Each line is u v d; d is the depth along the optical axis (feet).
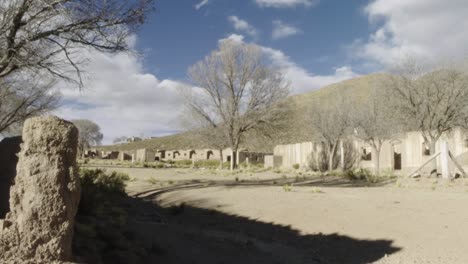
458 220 36.01
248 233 39.01
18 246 15.47
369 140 107.24
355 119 107.65
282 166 150.92
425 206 43.09
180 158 253.65
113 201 44.04
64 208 16.15
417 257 28.81
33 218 15.67
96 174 53.88
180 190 65.67
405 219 37.68
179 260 25.91
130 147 409.08
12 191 16.07
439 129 88.53
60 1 37.68
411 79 91.71
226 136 139.03
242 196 55.36
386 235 34.22
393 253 30.14
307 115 137.39
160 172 114.52
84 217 26.25
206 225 43.01
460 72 86.12
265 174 111.55
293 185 75.46
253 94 137.69
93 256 20.59
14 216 16.02
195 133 144.77
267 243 35.45
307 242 34.99
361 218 39.40
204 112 143.64
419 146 99.66
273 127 139.44
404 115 94.53
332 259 30.55
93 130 304.91
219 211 48.03
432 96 88.48
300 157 140.97
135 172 110.22
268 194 56.34
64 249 16.08
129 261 22.38
